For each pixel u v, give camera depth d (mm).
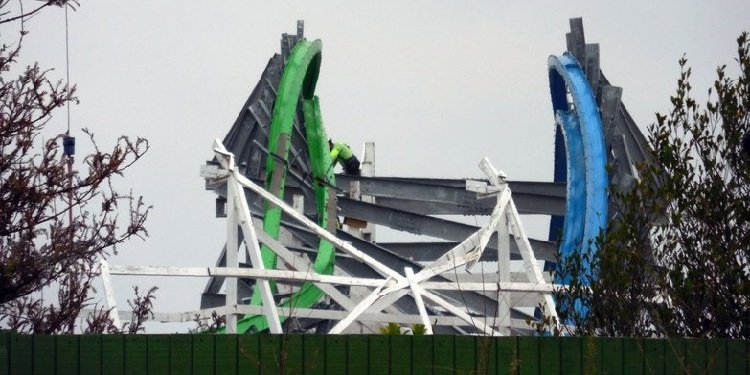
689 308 28500
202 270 44469
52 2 23812
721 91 29594
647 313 29672
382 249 54750
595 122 52750
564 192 56719
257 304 50250
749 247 28672
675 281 28625
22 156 23125
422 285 46844
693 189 29312
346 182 57344
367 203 56875
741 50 29750
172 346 20734
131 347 20734
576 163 53188
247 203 50281
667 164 29578
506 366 21000
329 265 52438
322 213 54438
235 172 47594
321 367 20750
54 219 23469
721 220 28938
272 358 20734
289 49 54812
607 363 21250
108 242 24016
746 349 21375
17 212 23078
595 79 54281
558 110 55188
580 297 31094
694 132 29578
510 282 46562
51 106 23375
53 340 20734
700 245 29016
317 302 54438
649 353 21328
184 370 20719
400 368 20844
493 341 21031
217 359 20719
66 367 20703
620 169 52594
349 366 20797
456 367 20844
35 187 23078
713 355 21125
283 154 52219
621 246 30078
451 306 46375
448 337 20875
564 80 55000
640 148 54750
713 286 28578
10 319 24266
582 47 54812
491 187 48906
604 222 51031
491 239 57594
